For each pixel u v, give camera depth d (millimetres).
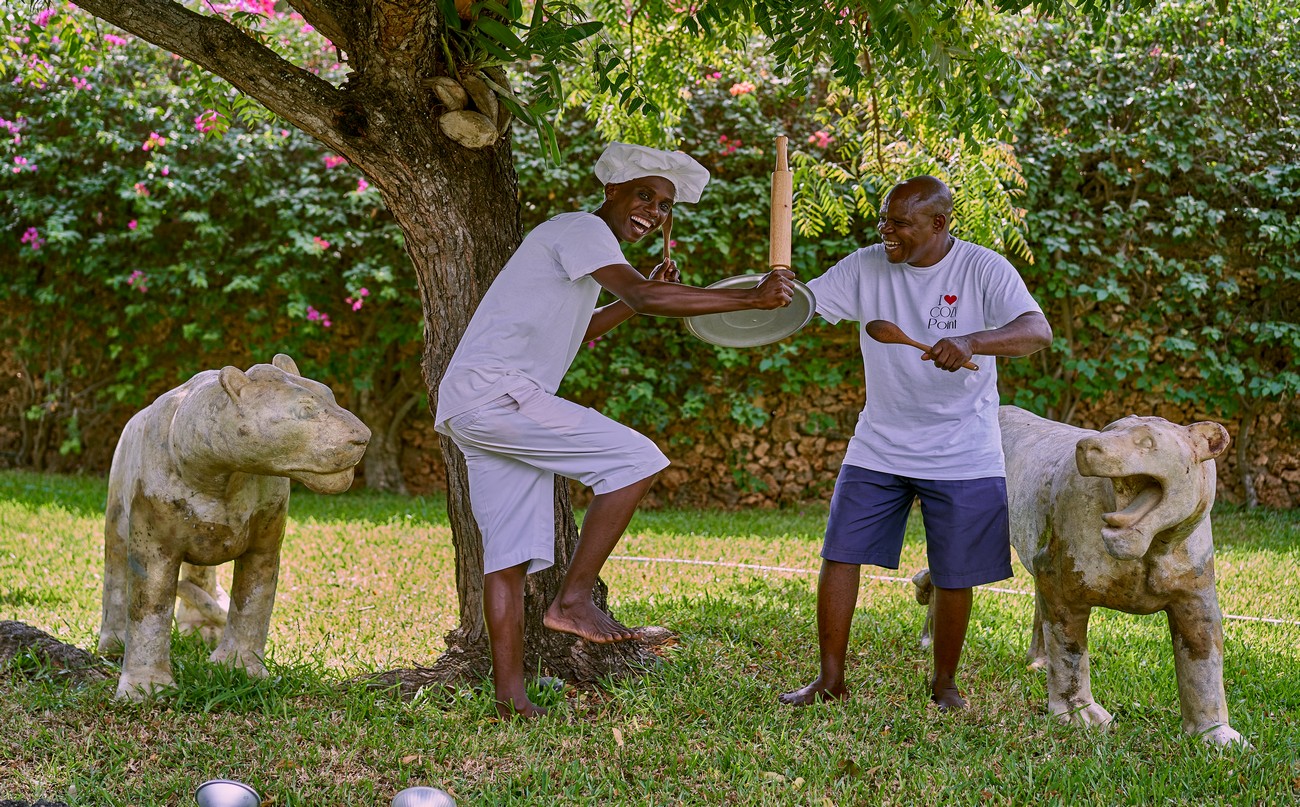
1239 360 9719
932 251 3891
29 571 6285
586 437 3430
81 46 5762
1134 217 9234
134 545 3783
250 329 10648
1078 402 9797
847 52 3963
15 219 10312
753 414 9664
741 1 4062
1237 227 9508
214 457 3545
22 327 11094
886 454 3943
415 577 6363
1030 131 9172
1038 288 9594
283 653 4664
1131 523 3293
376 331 10391
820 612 4016
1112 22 6773
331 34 4055
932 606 4883
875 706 3906
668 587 6211
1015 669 4496
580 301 3559
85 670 4016
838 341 9836
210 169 9930
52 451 11203
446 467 4285
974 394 3891
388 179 3951
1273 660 4766
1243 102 9469
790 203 3301
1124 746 3553
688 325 3861
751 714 3809
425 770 3270
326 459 3445
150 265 10352
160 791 3057
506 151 4207
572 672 4215
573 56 3828
